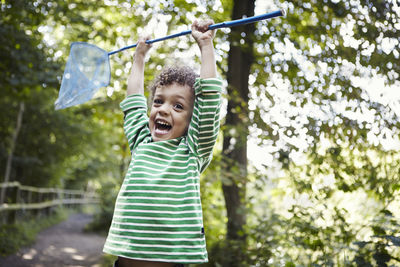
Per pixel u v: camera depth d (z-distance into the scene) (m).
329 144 4.60
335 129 4.58
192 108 2.18
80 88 2.43
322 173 4.44
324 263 3.64
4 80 6.96
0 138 10.23
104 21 6.21
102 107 8.10
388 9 4.67
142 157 2.09
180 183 2.02
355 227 4.05
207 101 2.08
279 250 4.21
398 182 3.96
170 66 2.28
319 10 5.13
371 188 4.07
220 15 5.54
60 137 11.63
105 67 2.50
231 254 4.55
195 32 2.23
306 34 5.19
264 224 4.43
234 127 4.99
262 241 4.31
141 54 2.53
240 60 5.38
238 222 5.14
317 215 4.02
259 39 5.29
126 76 6.38
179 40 5.73
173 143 2.13
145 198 1.97
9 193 10.58
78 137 11.84
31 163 11.20
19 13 5.81
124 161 11.37
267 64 5.35
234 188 5.21
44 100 10.22
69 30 7.18
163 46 5.82
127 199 2.00
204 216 5.15
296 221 3.97
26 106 10.37
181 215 1.96
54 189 14.62
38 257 7.43
